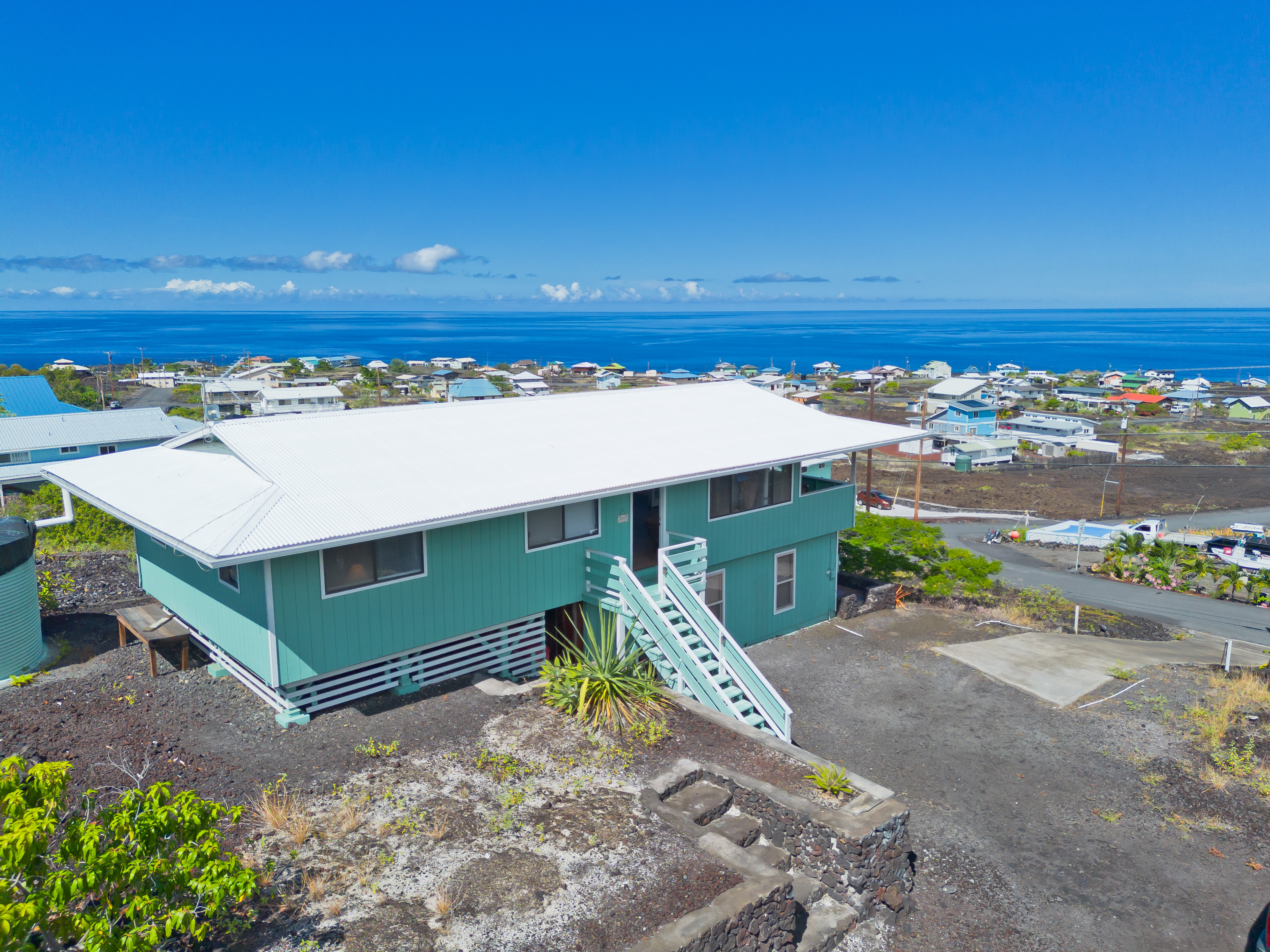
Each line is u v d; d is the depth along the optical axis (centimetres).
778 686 1572
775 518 1794
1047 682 1588
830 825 927
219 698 1238
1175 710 1457
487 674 1377
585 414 1775
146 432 4841
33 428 4647
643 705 1205
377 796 959
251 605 1134
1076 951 900
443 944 712
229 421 1379
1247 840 1088
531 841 873
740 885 811
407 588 1240
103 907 593
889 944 905
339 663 1179
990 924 941
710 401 2028
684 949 702
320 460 1306
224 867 613
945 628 1930
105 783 977
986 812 1154
